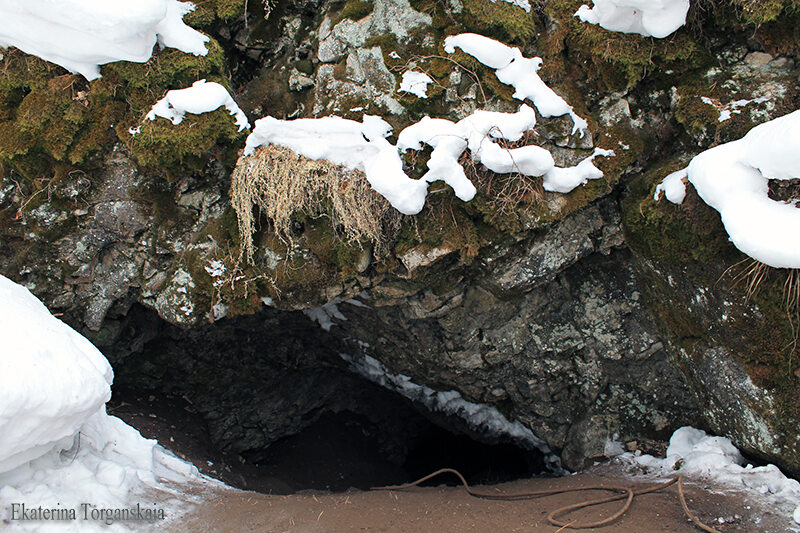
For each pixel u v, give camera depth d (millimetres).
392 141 4133
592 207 4309
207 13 4375
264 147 4098
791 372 3494
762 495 3537
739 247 3369
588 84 4254
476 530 3498
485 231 4234
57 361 3113
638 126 4219
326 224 4211
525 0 4262
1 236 4469
